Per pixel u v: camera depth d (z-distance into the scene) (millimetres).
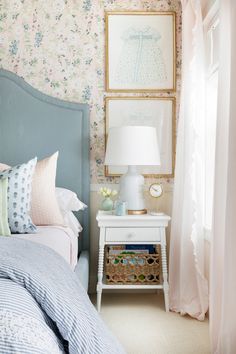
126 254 3254
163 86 3611
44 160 3045
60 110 3535
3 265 1319
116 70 3611
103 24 3617
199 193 2961
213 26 3062
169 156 3611
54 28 3605
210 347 2396
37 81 3609
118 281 3250
